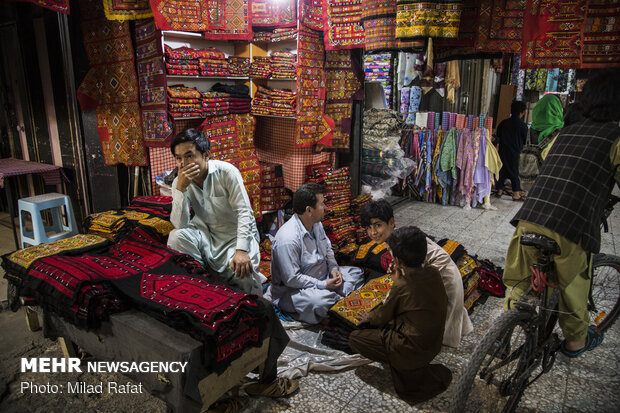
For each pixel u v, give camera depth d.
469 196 6.06
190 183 2.74
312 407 2.26
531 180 6.56
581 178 1.98
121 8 3.33
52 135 4.18
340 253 3.80
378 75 6.38
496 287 3.52
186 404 1.80
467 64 7.30
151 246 2.67
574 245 1.99
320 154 4.76
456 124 6.26
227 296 2.07
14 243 4.41
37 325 2.92
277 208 4.47
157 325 1.97
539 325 2.10
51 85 4.02
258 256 2.94
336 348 2.73
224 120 3.98
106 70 3.71
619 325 3.08
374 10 3.64
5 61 4.42
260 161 4.80
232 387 2.13
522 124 6.59
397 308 2.30
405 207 6.20
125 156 3.82
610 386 2.44
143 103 3.62
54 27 3.76
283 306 3.11
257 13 4.00
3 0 3.98
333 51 4.39
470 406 2.11
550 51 3.23
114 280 2.21
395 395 2.36
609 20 3.00
